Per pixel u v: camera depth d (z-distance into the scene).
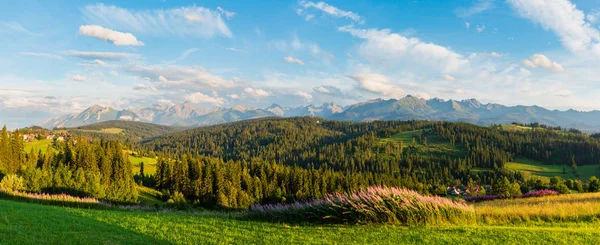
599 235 14.88
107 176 90.00
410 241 14.18
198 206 95.38
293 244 13.68
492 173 173.00
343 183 116.06
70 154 101.19
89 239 12.20
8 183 50.38
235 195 97.94
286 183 117.81
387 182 127.50
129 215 20.55
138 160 170.12
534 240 14.00
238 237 14.75
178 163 112.06
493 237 14.57
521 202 38.56
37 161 105.88
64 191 69.50
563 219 19.23
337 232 16.06
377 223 17.98
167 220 18.77
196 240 13.82
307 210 19.92
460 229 16.28
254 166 146.38
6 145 97.62
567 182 96.38
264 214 20.84
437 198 19.97
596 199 36.09
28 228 12.89
